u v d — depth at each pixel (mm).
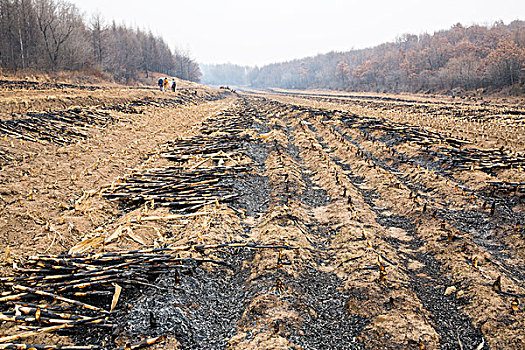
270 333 5668
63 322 5672
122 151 16516
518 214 9898
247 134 19453
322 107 37500
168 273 7090
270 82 178875
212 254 8086
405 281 7262
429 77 75000
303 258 8008
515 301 6285
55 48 54219
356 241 8719
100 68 61844
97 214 9977
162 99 37531
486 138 18906
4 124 15883
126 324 5738
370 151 17500
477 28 101062
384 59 101562
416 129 20531
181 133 21812
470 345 5766
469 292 6844
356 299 6723
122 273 6816
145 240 8750
